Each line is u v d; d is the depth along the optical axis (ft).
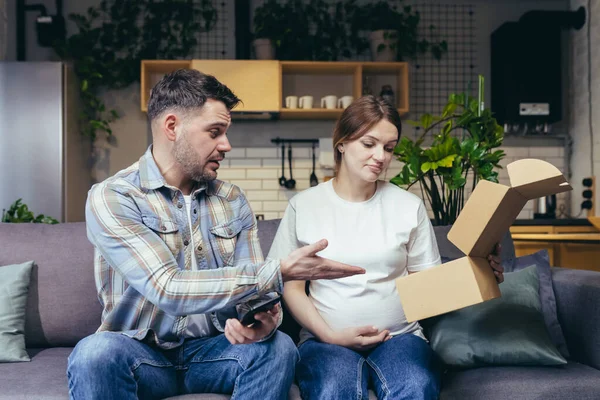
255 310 4.68
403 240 5.95
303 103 15.25
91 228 4.96
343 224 5.98
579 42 16.11
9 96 13.25
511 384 5.19
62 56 15.79
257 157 16.29
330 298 5.81
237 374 4.93
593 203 15.25
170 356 5.24
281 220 6.85
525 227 13.33
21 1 15.80
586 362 5.94
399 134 5.98
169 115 5.08
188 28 16.24
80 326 6.51
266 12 16.14
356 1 16.60
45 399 4.97
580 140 16.08
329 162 15.85
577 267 13.03
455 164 7.77
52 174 13.28
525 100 15.64
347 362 5.18
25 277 6.41
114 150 16.03
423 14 16.72
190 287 4.57
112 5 16.16
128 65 15.90
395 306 5.79
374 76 16.43
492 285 5.13
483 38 16.78
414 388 4.89
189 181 5.50
